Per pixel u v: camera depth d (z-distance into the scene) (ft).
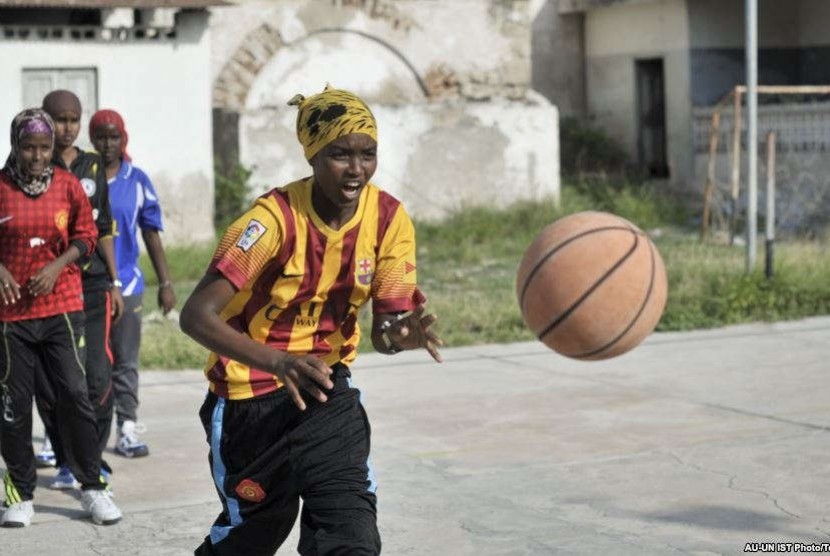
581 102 81.46
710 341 35.91
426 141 65.82
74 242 19.77
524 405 28.09
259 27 64.64
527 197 67.77
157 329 37.45
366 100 67.36
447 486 21.54
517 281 16.02
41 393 19.98
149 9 58.39
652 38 75.72
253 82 64.90
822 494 20.68
